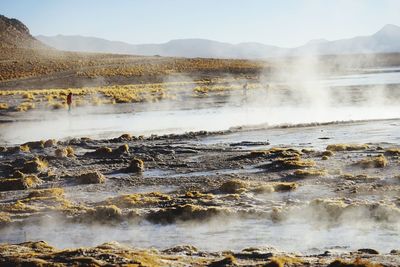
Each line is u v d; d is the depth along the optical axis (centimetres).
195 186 2027
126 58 15450
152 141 3266
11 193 2062
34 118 4922
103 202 1780
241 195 1791
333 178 1995
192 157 2664
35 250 1216
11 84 9569
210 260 1079
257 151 2627
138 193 1941
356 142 2897
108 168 2494
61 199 1856
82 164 2614
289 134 3322
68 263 1016
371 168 2170
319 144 2898
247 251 1200
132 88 8475
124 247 1221
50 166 2583
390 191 1756
